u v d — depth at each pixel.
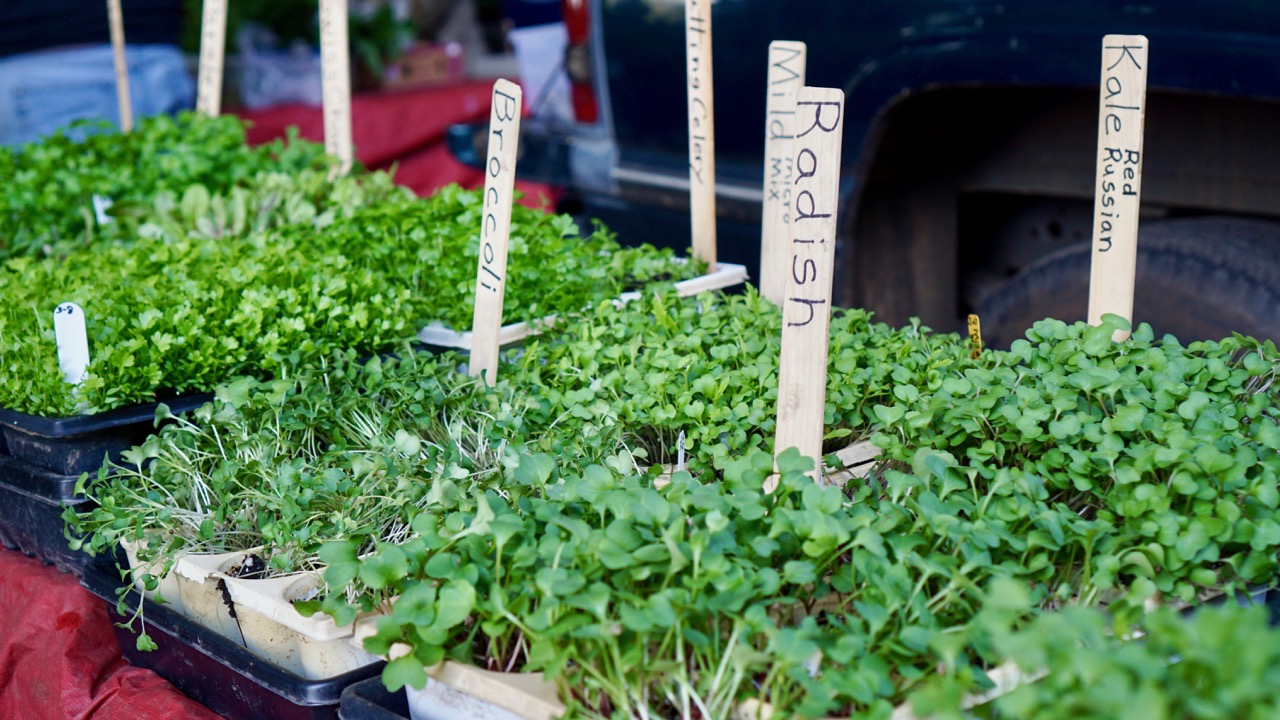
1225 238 2.86
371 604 1.59
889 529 1.46
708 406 1.99
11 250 3.37
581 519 1.60
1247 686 0.99
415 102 6.84
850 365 2.08
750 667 1.31
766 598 1.45
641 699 1.33
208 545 1.91
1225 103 3.03
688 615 1.34
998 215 3.96
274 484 1.89
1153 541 1.53
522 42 6.12
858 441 2.13
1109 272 2.23
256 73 7.06
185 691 1.93
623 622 1.29
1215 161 3.10
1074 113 3.35
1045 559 1.45
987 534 1.44
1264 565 1.48
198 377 2.29
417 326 2.67
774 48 2.63
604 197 4.21
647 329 2.39
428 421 2.12
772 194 2.70
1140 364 2.02
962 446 1.97
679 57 3.72
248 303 2.33
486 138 4.62
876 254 3.70
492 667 1.49
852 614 1.50
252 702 1.73
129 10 6.66
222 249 2.75
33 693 2.09
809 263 1.71
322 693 1.58
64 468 2.19
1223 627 1.04
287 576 1.71
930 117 3.43
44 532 2.26
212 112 4.12
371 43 7.07
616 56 3.93
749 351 2.21
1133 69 2.12
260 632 1.71
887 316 3.78
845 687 1.22
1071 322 3.16
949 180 3.70
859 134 3.37
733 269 2.94
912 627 1.28
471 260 2.61
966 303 4.06
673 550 1.35
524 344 2.56
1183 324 2.94
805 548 1.40
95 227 3.56
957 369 2.17
